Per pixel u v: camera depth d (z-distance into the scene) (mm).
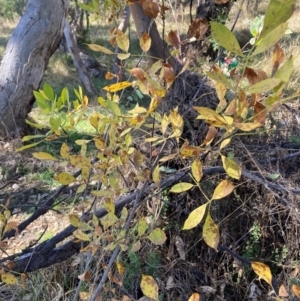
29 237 3500
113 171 1779
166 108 2037
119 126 1585
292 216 2219
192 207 2586
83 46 10664
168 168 2113
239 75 1089
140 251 2541
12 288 2617
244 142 2602
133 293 2416
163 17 1450
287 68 848
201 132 2514
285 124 2803
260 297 2543
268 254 2625
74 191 3566
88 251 1917
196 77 2736
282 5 809
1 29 13406
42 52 5906
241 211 2621
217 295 2574
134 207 1672
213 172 2148
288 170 2604
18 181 4707
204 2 3213
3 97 5684
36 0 5863
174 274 2602
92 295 1745
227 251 2525
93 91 8125
